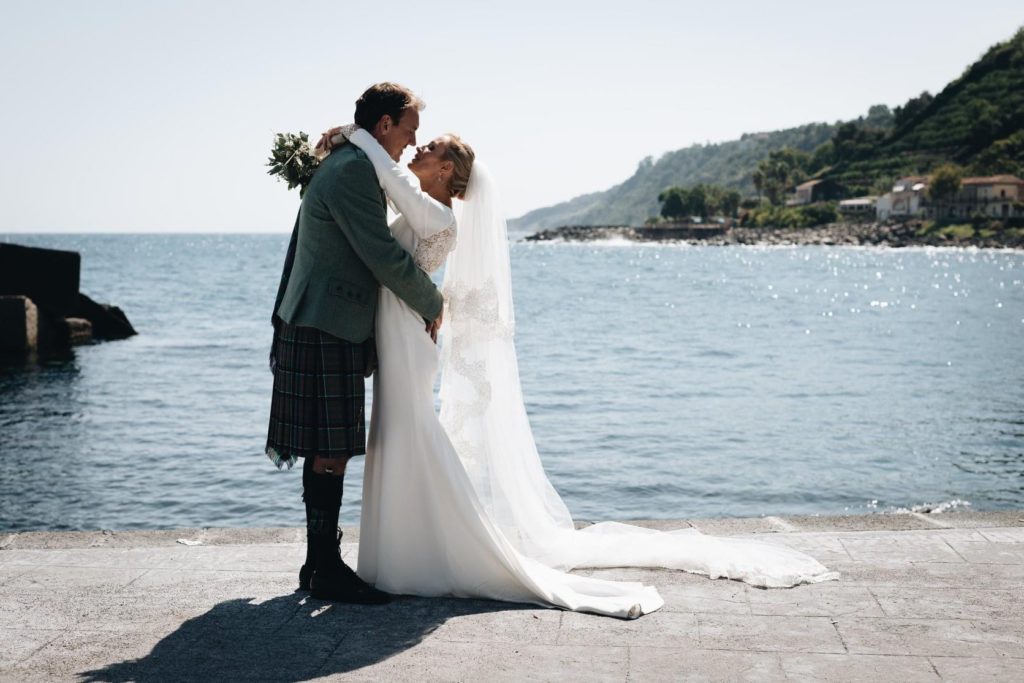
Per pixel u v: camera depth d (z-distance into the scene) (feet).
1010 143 511.40
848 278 209.56
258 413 45.06
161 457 35.12
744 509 28.63
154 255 399.65
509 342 12.42
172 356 69.72
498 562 11.39
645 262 317.42
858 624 10.37
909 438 39.22
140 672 9.12
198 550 13.55
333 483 11.23
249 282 188.24
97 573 12.45
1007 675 8.94
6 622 10.56
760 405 48.32
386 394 11.39
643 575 12.43
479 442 12.39
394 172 10.98
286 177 11.20
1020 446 37.42
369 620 10.64
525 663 9.34
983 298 146.51
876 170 611.47
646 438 39.45
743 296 152.87
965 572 12.15
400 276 10.83
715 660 9.39
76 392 52.16
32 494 29.89
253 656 9.55
